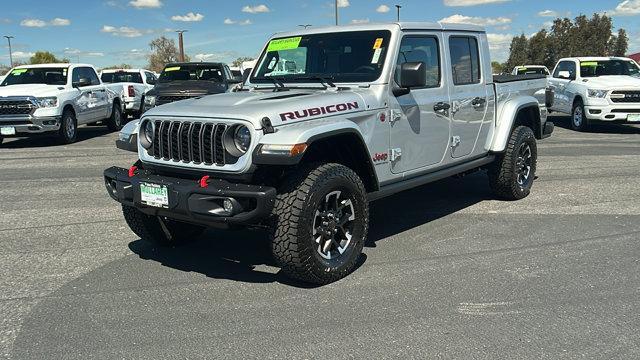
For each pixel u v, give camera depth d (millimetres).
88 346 3408
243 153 4012
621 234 5531
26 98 12469
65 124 13297
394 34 5023
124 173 4605
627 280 4336
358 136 4453
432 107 5402
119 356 3289
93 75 15633
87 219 6344
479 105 6168
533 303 3938
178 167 4363
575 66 15969
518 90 7043
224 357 3266
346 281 4395
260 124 3967
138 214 4941
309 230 4055
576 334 3475
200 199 3971
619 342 3371
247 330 3594
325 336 3498
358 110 4570
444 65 5621
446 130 5656
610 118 14242
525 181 7133
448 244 5305
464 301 3988
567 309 3832
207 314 3836
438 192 7617
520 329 3553
